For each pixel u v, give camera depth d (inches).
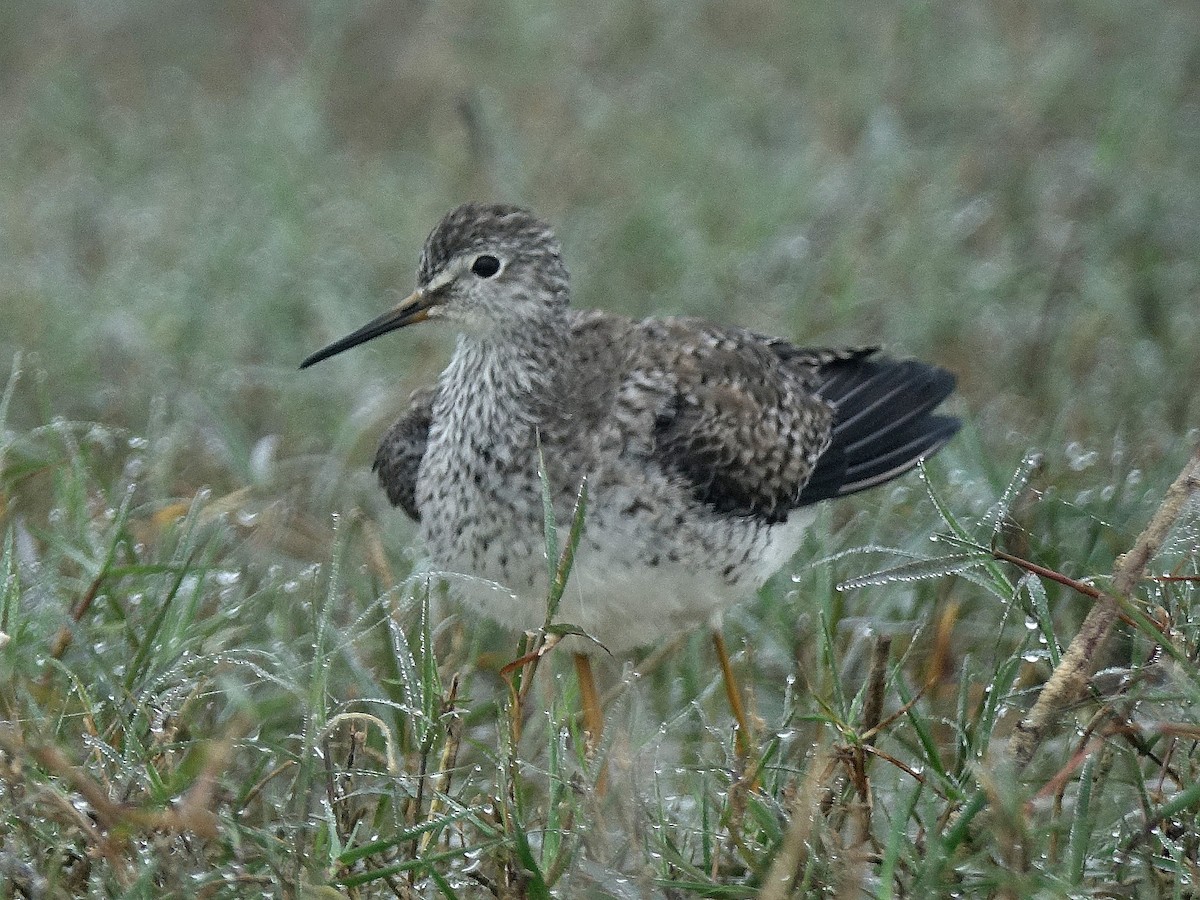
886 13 809.5
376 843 311.7
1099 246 625.0
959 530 363.9
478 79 800.3
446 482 418.9
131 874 311.4
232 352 597.3
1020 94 730.8
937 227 642.2
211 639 393.4
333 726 336.2
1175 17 783.1
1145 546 335.3
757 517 428.5
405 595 410.0
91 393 568.1
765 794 342.6
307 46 853.8
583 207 688.4
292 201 669.9
